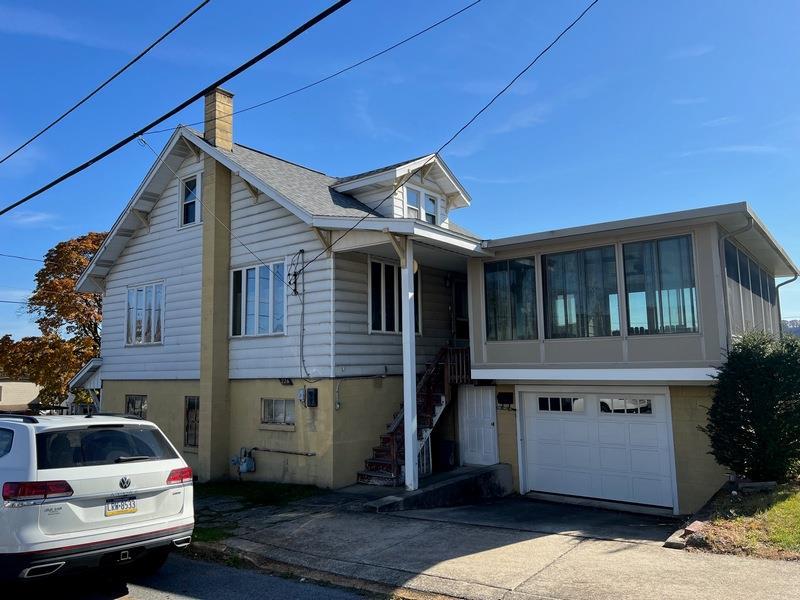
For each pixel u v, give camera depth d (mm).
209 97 14672
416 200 15227
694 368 10180
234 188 14297
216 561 7367
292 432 12344
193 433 14414
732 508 7953
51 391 26891
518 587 5723
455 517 9633
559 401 12758
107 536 5477
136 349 16281
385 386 13070
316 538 8008
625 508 11477
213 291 13797
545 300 11984
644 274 10828
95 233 27594
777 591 5156
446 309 15648
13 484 5176
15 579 5023
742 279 12273
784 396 8797
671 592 5289
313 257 12438
